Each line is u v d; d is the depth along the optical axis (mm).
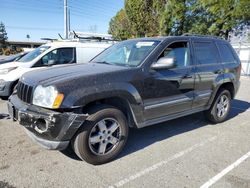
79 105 3105
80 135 3262
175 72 4199
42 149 3906
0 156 3645
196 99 4688
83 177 3199
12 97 3762
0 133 4508
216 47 5316
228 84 5652
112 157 3617
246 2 16062
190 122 5586
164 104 4082
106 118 3459
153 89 3871
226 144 4402
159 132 4898
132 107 3666
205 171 3447
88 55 8594
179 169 3479
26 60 7637
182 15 18250
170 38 4301
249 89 11422
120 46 4773
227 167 3574
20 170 3295
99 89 3266
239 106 7500
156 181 3172
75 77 3230
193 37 4805
